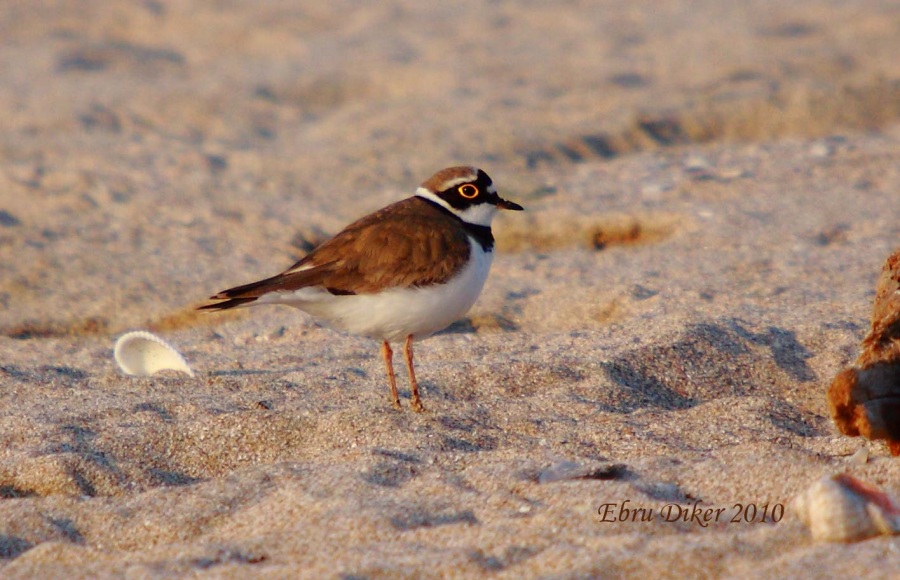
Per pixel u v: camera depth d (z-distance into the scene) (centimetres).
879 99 1828
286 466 716
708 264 1176
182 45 2481
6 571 574
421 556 557
